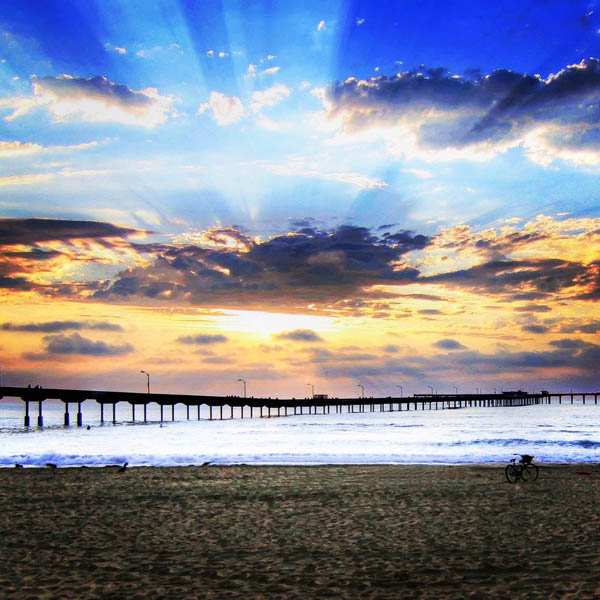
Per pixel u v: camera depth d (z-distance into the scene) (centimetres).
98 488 2709
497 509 2117
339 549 1519
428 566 1341
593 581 1195
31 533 1752
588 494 2473
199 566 1359
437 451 5031
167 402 18050
